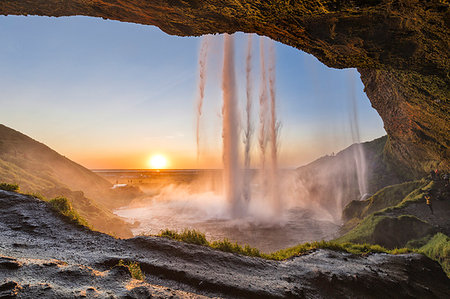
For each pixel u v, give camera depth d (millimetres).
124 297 2957
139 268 5578
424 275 9766
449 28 5094
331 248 11547
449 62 6418
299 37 6449
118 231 22734
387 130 29484
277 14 5445
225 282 5621
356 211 28938
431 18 4973
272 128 44219
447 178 23641
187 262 6613
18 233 7086
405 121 22094
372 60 7004
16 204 9125
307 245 11695
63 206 9625
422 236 17000
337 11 5039
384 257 10992
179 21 6184
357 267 9039
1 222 7695
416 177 33312
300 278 7082
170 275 5672
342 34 5922
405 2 4660
